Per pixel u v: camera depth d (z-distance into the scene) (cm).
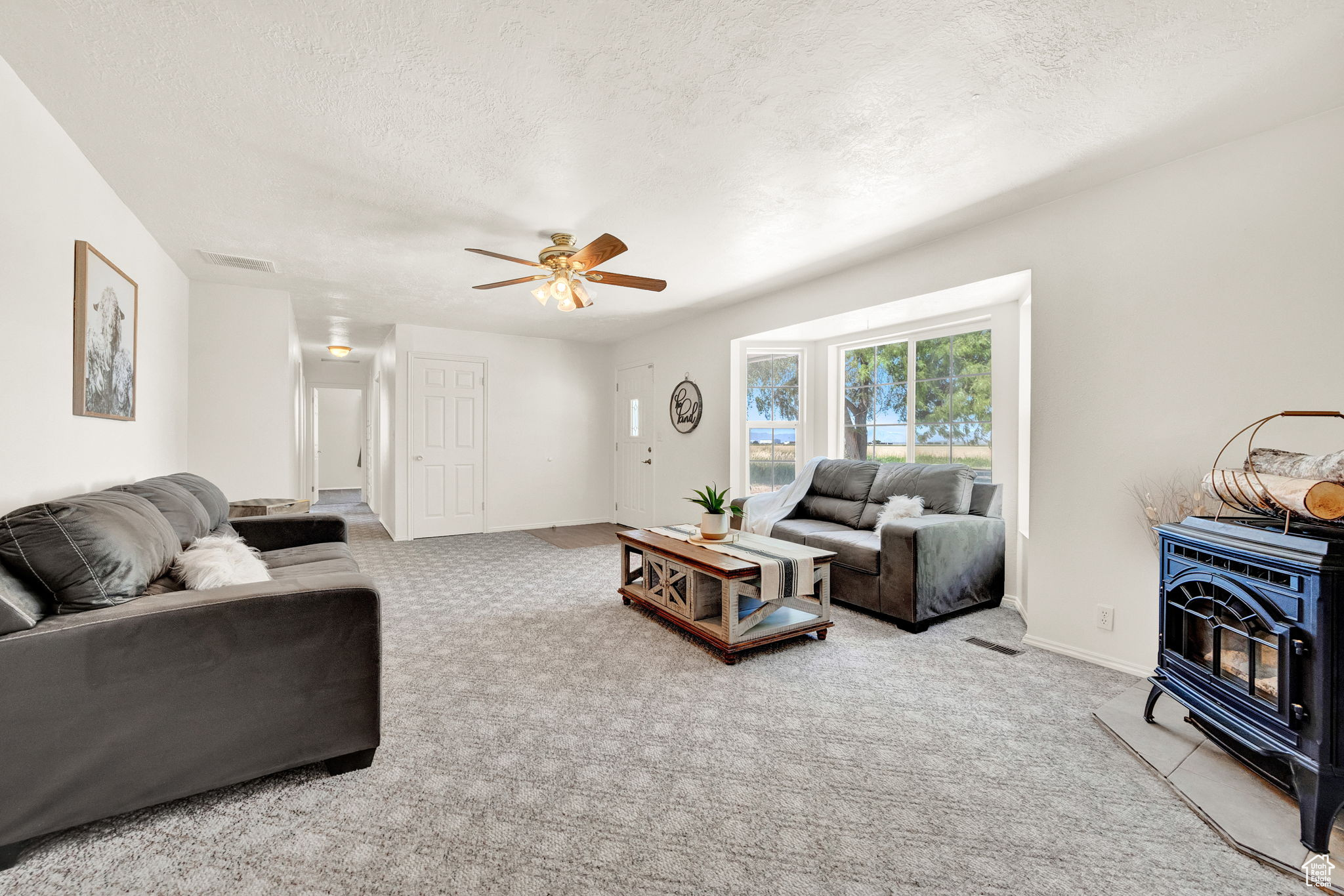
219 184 256
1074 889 130
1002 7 152
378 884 130
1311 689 139
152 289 322
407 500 585
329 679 169
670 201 279
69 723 137
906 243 339
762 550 302
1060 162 241
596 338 670
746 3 149
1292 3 151
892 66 178
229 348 425
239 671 156
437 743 192
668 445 591
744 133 217
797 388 514
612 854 141
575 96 192
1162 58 174
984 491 365
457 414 614
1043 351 285
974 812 158
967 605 338
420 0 147
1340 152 201
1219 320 228
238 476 427
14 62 173
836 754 187
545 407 668
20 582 142
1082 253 269
